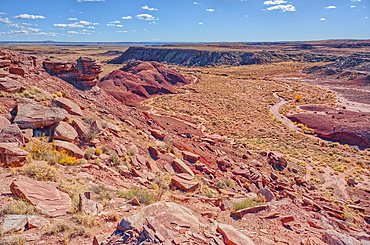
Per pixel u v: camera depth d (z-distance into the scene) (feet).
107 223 21.01
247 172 68.64
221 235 20.36
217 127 141.08
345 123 145.38
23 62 66.80
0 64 55.98
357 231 38.52
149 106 178.40
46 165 28.81
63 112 44.50
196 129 132.16
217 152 84.89
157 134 81.10
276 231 25.80
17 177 24.26
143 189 34.73
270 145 111.04
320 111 185.37
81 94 81.35
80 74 87.86
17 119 37.81
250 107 195.52
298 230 27.63
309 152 107.55
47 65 78.33
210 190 46.73
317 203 57.11
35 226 17.34
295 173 82.07
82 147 43.16
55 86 72.23
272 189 61.93
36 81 66.95
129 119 85.15
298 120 165.99
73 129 44.60
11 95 46.32
